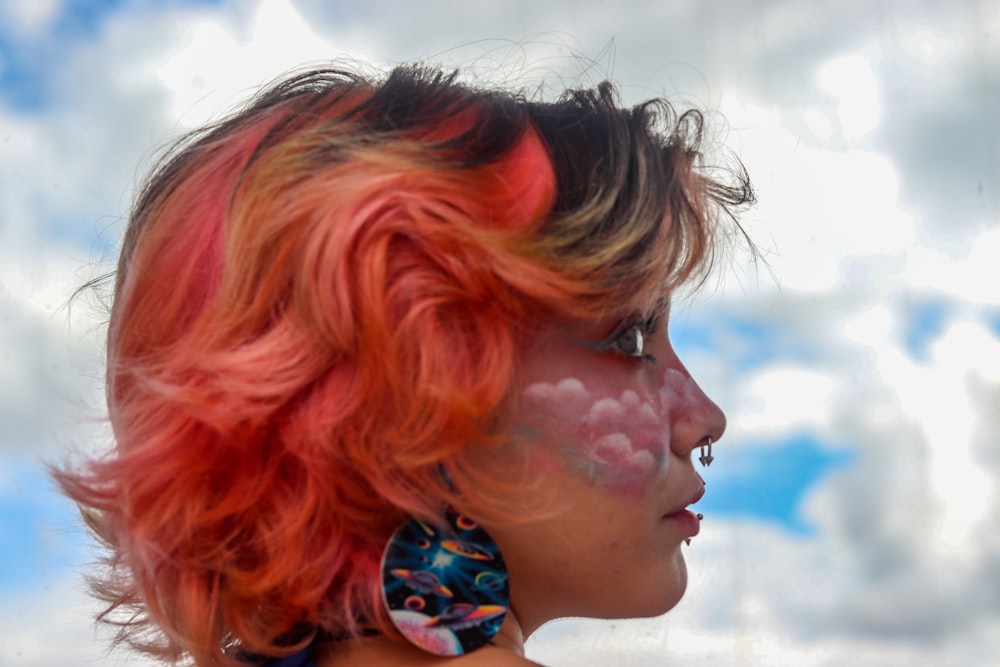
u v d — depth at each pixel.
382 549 0.53
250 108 0.66
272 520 0.52
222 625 0.57
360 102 0.61
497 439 0.52
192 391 0.52
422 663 0.53
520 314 0.53
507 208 0.54
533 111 0.60
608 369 0.58
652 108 0.65
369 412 0.50
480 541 0.53
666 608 0.60
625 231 0.55
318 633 0.57
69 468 0.59
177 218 0.59
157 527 0.53
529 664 0.52
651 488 0.59
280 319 0.52
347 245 0.50
